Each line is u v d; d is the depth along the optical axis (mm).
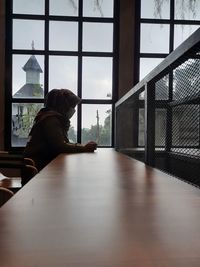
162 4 4562
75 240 356
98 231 392
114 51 4559
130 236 372
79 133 4516
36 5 4496
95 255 312
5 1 4387
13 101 4465
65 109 2443
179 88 1047
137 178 900
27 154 2289
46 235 373
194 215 473
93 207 527
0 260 300
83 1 4531
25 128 4473
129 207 528
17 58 4480
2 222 428
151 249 329
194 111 934
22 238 362
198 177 909
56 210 501
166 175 980
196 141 926
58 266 287
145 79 1449
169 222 435
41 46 4508
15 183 2074
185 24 4586
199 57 884
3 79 4402
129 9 4500
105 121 4559
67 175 969
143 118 1553
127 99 2154
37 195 633
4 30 4391
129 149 2006
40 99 4500
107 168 1191
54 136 2260
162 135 1266
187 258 304
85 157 1800
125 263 293
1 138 4383
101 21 4539
